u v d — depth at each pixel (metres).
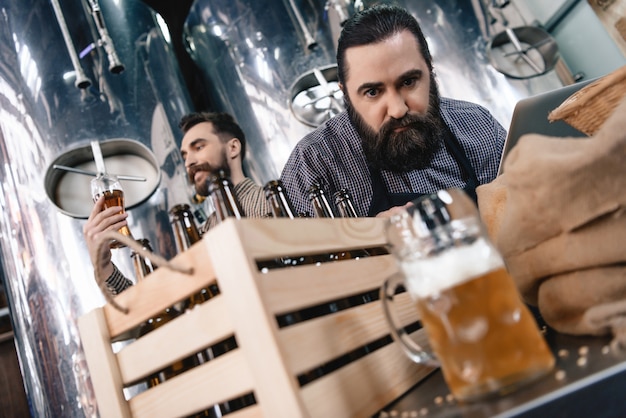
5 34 2.26
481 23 2.62
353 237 0.72
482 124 1.72
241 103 2.62
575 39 2.69
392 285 0.58
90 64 2.30
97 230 1.30
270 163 2.47
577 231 0.60
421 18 2.60
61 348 1.84
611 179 0.58
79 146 2.11
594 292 0.59
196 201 2.22
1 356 2.50
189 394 0.60
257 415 0.55
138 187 2.14
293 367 0.52
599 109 0.69
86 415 1.78
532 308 0.86
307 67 2.54
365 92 1.37
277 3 2.65
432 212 0.51
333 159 1.66
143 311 0.64
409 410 0.57
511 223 0.65
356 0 2.59
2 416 2.39
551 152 0.61
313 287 0.60
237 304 0.53
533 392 0.46
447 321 0.49
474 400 0.49
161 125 2.35
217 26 2.75
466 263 0.49
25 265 1.96
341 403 0.56
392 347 0.69
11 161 2.09
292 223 0.61
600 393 0.44
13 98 2.17
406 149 1.41
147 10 2.69
